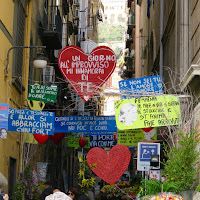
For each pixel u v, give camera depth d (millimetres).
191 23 14781
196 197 10234
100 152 13508
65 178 32531
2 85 13031
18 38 15172
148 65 29953
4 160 13469
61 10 29297
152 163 10398
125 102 11656
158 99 11516
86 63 13094
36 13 19906
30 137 15047
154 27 25672
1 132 10125
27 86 16969
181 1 15086
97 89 13039
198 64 11766
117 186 16781
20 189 13586
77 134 21391
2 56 12961
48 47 23188
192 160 9680
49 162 24547
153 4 26500
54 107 23438
